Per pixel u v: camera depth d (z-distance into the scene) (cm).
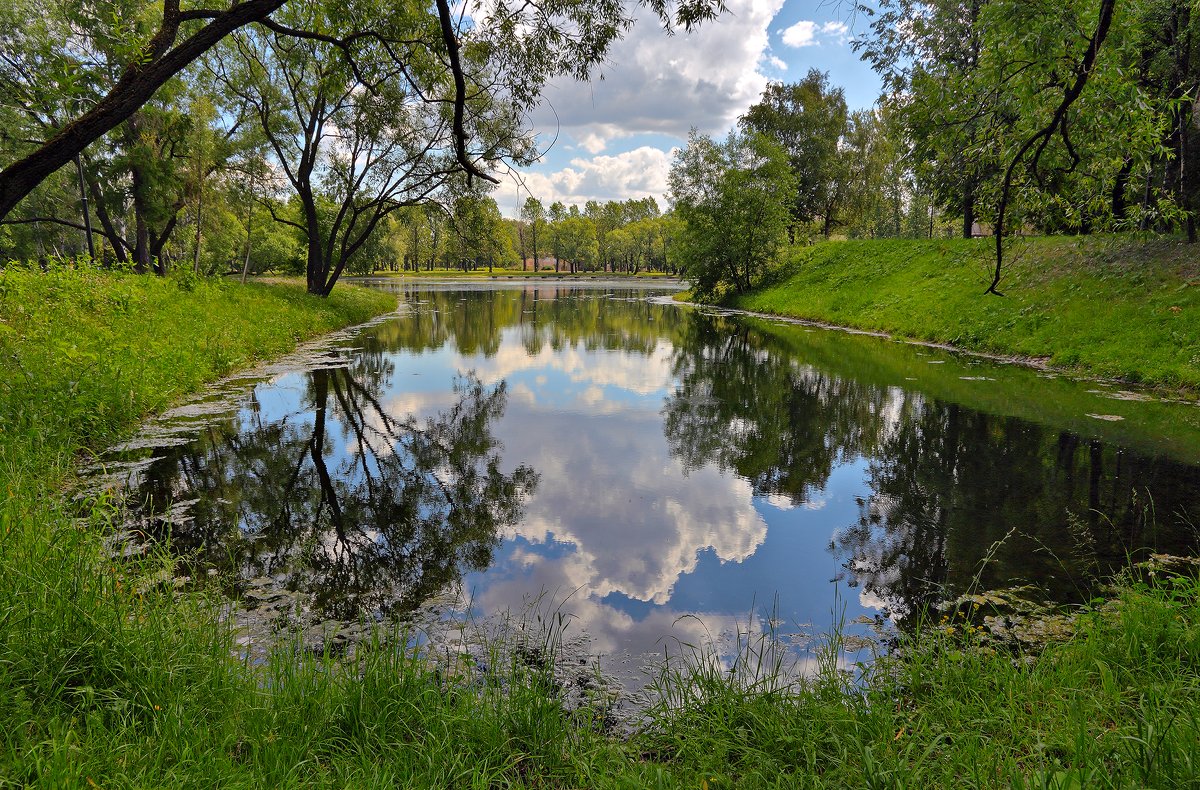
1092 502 631
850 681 346
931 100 588
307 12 1010
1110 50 459
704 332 2259
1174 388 1058
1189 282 1248
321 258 2295
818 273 2881
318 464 761
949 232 4678
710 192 3306
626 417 1045
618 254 10512
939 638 375
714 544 565
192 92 2281
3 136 2067
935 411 1026
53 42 1817
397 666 315
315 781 242
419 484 714
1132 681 307
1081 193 559
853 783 251
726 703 310
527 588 480
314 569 502
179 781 224
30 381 709
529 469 779
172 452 758
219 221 2862
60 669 273
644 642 404
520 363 1590
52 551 352
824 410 1077
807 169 3984
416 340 1980
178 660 301
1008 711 286
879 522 606
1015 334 1492
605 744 288
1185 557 500
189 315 1336
